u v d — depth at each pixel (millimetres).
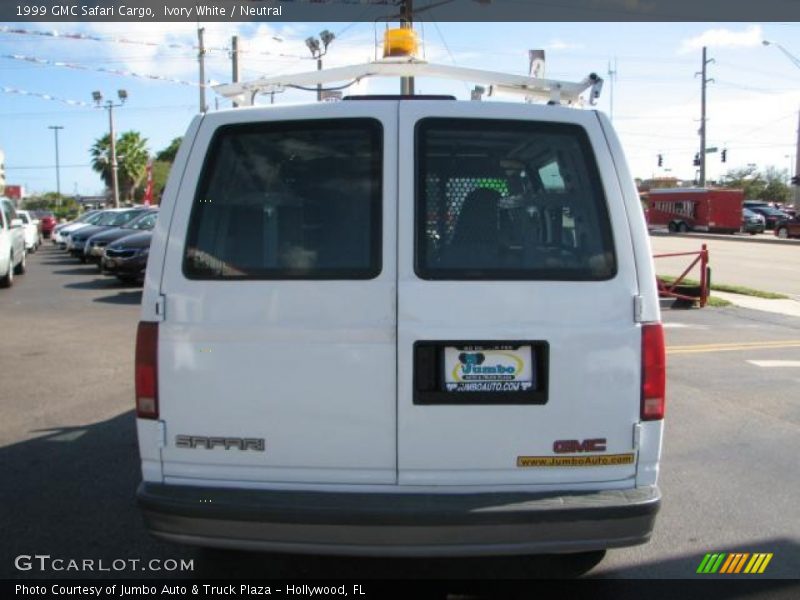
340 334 3002
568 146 3170
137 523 4363
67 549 4047
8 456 5508
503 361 3020
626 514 2930
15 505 4613
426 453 3023
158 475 3104
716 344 10414
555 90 3932
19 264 19062
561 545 2938
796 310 13977
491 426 3020
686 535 4270
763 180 99062
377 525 2904
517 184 3133
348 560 3939
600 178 3127
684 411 6859
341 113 3139
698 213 51344
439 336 2996
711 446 5859
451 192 3117
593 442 3041
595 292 3035
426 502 2943
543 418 3025
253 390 3033
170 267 3080
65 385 7629
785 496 4855
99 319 12008
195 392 3057
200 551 4027
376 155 3107
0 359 8883
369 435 3021
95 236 19891
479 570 3846
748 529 4355
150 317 3076
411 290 3008
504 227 3104
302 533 2941
